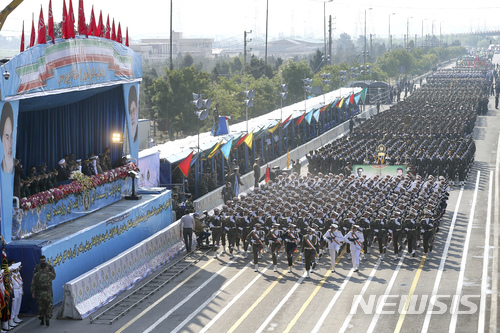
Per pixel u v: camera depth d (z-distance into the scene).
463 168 44.66
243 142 46.12
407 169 43.78
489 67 188.38
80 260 24.64
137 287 25.30
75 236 24.30
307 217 29.44
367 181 39.00
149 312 22.41
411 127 63.06
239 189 42.91
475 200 40.12
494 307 21.83
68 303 21.92
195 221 30.89
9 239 22.22
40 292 21.08
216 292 24.38
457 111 74.81
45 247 22.23
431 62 189.75
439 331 19.84
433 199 32.34
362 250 28.73
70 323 21.55
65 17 25.17
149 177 35.47
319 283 25.16
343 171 47.25
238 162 46.16
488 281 24.70
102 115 32.53
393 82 153.38
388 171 42.25
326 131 71.12
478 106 87.06
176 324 21.12
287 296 23.67
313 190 36.84
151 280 25.88
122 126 34.12
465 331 19.77
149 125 50.19
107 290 23.91
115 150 33.66
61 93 25.39
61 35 27.48
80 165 28.75
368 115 86.12
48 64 23.83
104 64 28.53
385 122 65.62
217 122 44.19
